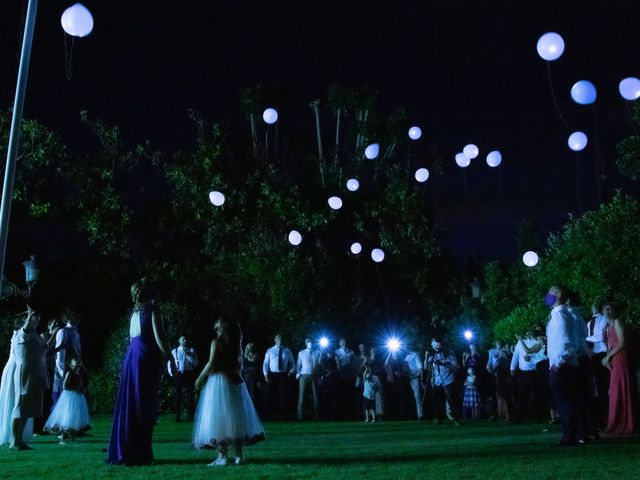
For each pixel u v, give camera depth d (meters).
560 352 9.59
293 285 25.02
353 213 27.80
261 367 23.83
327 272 26.28
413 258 27.78
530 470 7.37
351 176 28.03
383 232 27.45
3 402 12.19
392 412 20.23
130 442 8.70
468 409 18.47
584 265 16.70
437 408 16.22
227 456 9.00
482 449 9.58
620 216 16.53
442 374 16.11
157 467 8.41
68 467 8.66
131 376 8.83
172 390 21.25
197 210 26.61
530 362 15.69
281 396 19.38
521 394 15.81
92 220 25.41
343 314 26.86
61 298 26.20
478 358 18.88
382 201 27.36
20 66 7.93
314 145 29.91
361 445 10.84
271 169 27.56
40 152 23.50
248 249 26.14
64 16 8.34
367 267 28.19
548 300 10.02
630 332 11.41
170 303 22.48
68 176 25.19
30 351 11.41
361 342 26.98
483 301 30.20
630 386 11.27
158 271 25.72
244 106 28.80
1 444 12.03
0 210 7.82
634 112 16.34
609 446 9.27
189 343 21.83
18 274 27.03
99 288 25.39
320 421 18.81
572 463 7.78
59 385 14.16
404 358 20.50
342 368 19.73
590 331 12.97
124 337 22.38
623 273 16.25
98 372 22.86
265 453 9.86
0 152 23.41
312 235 27.50
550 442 10.30
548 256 18.81
